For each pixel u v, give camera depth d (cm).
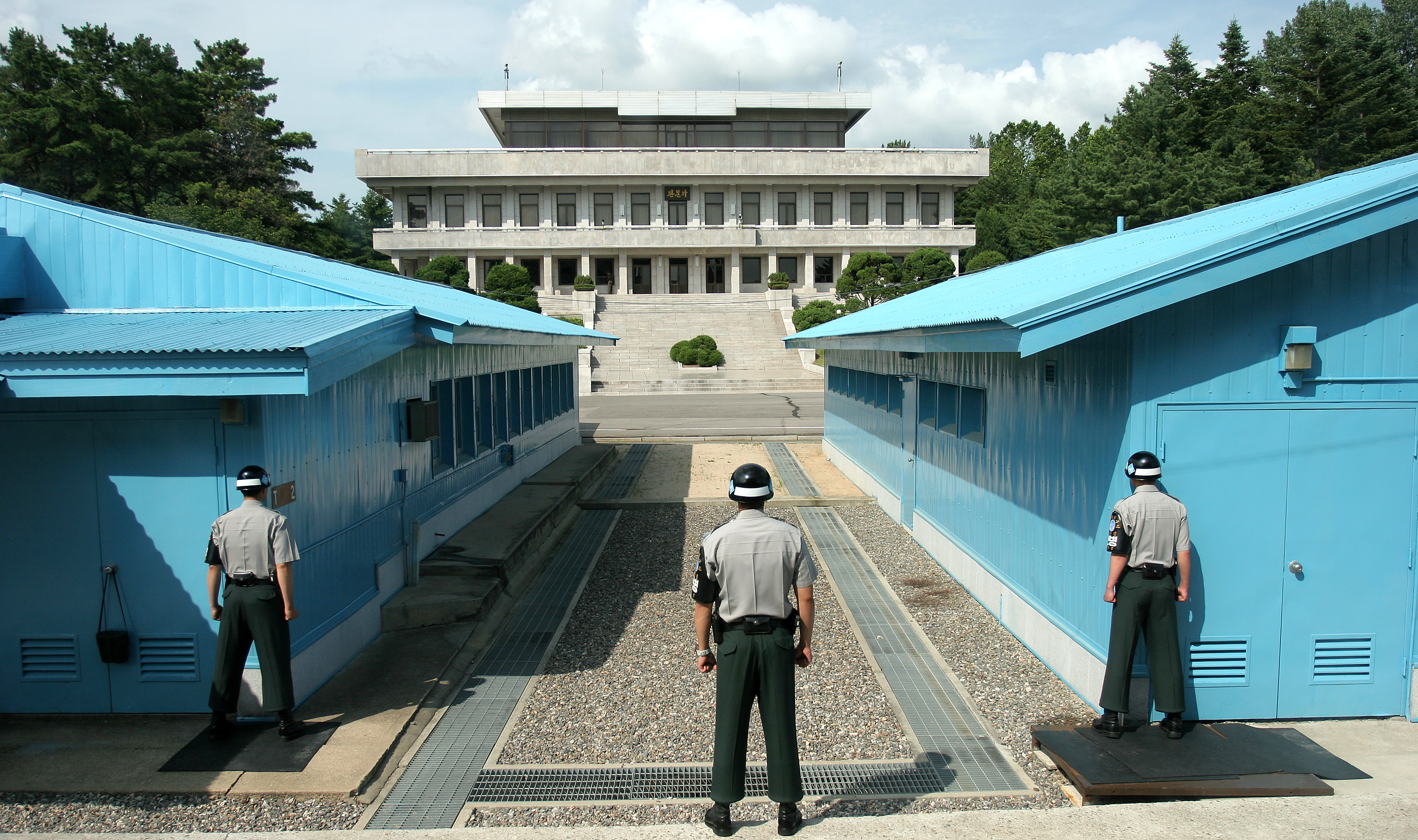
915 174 5594
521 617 863
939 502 1054
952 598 906
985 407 863
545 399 1669
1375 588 595
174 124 4478
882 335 980
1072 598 657
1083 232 4391
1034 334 544
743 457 1964
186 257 712
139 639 607
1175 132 4425
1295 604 592
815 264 5900
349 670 701
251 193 4138
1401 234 585
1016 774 533
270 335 564
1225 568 586
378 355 646
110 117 4009
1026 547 752
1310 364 571
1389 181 551
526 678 704
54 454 600
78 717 609
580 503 1409
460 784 529
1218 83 4847
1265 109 4256
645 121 6006
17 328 623
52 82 4006
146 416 596
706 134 6044
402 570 860
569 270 5891
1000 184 7231
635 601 917
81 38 4284
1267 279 577
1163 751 531
